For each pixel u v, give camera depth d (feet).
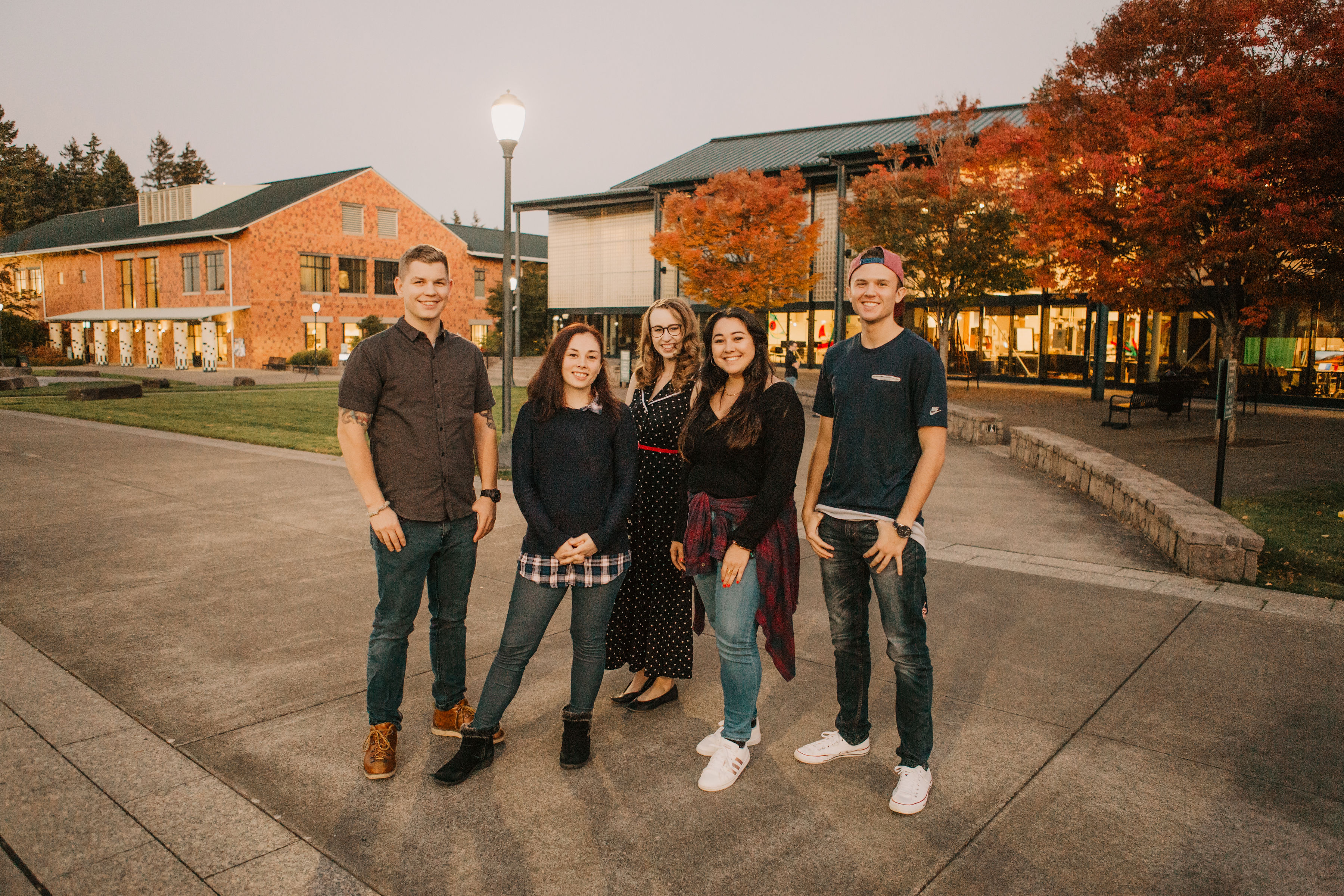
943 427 8.82
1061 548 20.36
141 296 149.18
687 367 11.48
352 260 142.61
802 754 10.09
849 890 7.65
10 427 43.32
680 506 10.28
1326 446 39.06
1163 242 37.99
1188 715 11.14
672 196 84.33
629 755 10.33
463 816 8.86
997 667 12.86
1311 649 13.44
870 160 89.15
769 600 9.53
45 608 15.35
